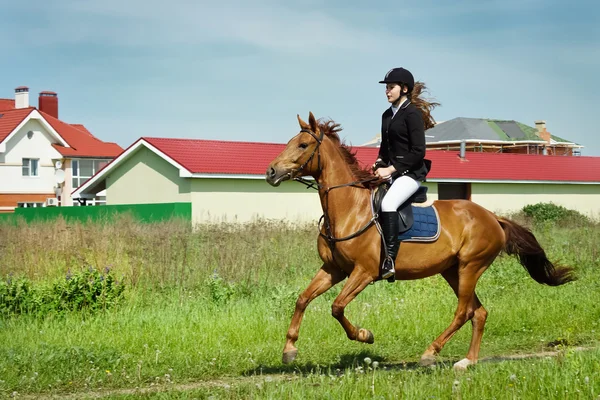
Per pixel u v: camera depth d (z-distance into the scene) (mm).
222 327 9414
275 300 10812
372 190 7762
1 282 10484
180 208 27297
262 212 29500
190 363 8047
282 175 7391
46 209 32562
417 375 7172
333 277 7703
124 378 7438
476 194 35938
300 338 9219
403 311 10523
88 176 50469
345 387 6387
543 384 6141
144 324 9562
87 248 14906
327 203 7594
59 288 10430
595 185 40094
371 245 7547
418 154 7664
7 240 16172
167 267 12734
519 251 8766
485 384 6328
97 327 9492
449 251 8047
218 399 6453
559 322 10203
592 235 20078
